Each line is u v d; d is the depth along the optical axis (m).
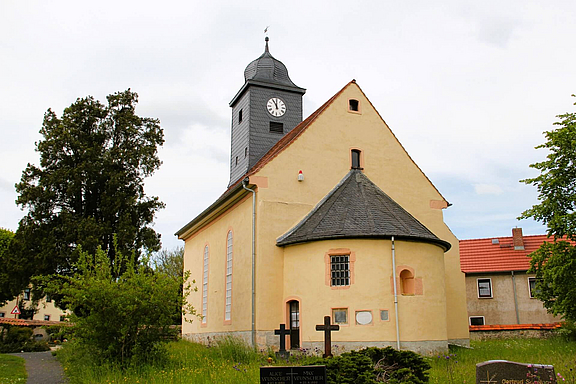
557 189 21.36
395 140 25.98
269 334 21.17
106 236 30.62
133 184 32.19
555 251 21.30
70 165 31.38
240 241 24.19
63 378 16.25
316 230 20.92
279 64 33.62
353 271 19.84
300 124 30.38
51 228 29.98
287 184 23.00
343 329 19.48
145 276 16.64
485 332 29.38
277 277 21.84
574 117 21.89
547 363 14.98
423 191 25.94
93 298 15.77
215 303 27.66
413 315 19.75
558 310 21.34
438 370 14.45
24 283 30.17
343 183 24.00
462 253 41.69
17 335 33.12
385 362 11.84
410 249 20.39
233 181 33.59
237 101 34.47
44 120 32.38
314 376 9.86
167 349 17.67
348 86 25.66
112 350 16.03
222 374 13.72
